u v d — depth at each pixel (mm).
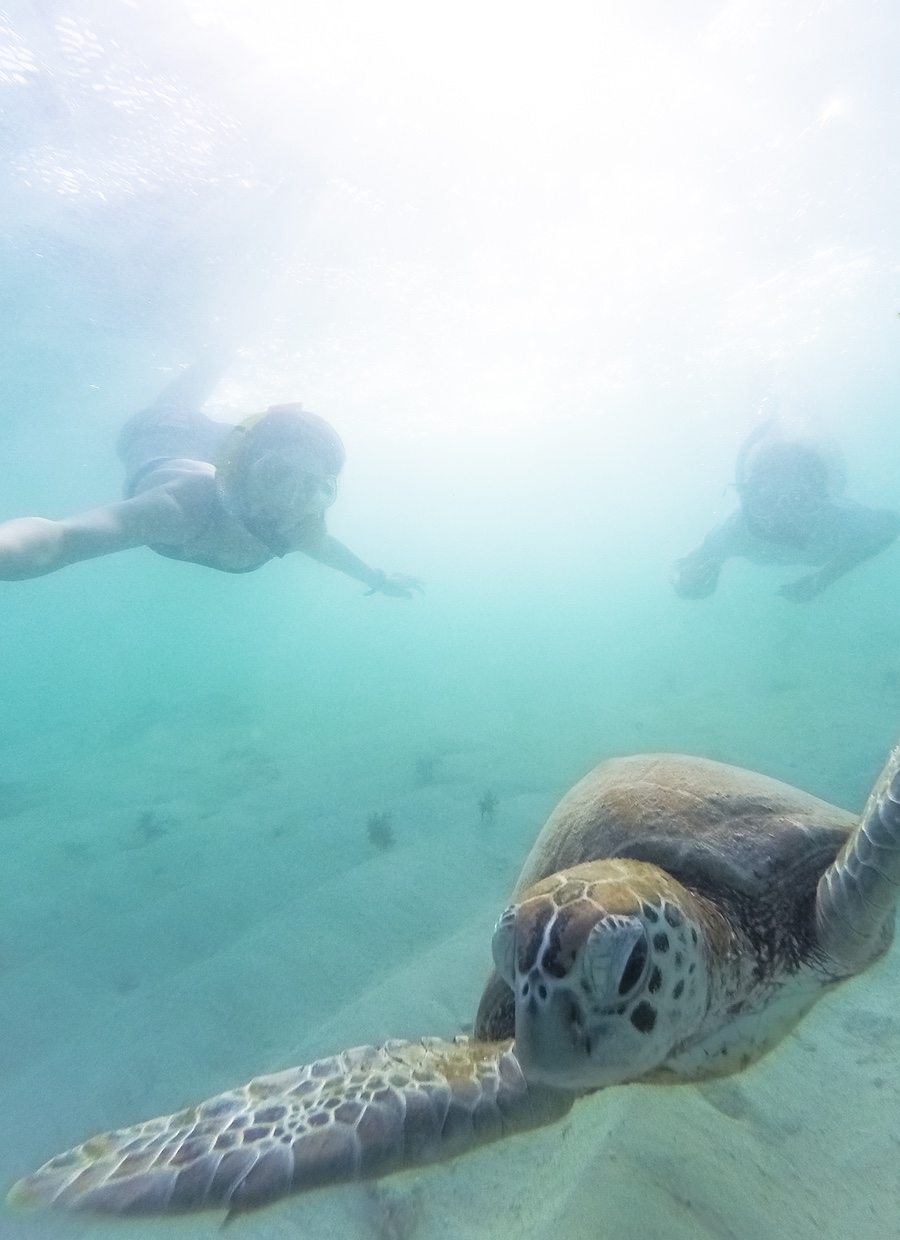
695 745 1660
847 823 523
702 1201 437
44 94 1427
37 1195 392
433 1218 459
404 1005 699
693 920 399
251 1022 718
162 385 3166
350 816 1332
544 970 343
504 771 1603
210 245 2010
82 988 832
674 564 2477
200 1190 384
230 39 1352
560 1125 509
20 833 1540
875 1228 413
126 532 864
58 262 2025
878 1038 559
